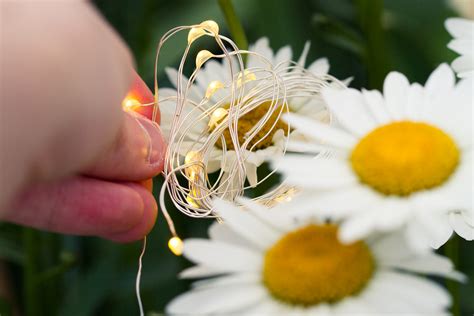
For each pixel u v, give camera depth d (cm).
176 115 32
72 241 48
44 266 47
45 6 21
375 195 24
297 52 50
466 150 25
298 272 24
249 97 32
